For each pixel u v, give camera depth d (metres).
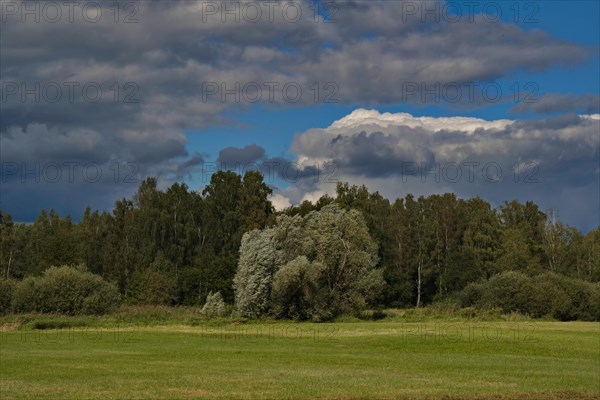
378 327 78.12
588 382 38.72
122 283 133.25
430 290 139.38
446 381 38.28
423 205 147.38
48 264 128.12
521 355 54.16
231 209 144.75
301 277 93.00
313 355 52.41
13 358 49.59
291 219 100.81
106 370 42.62
